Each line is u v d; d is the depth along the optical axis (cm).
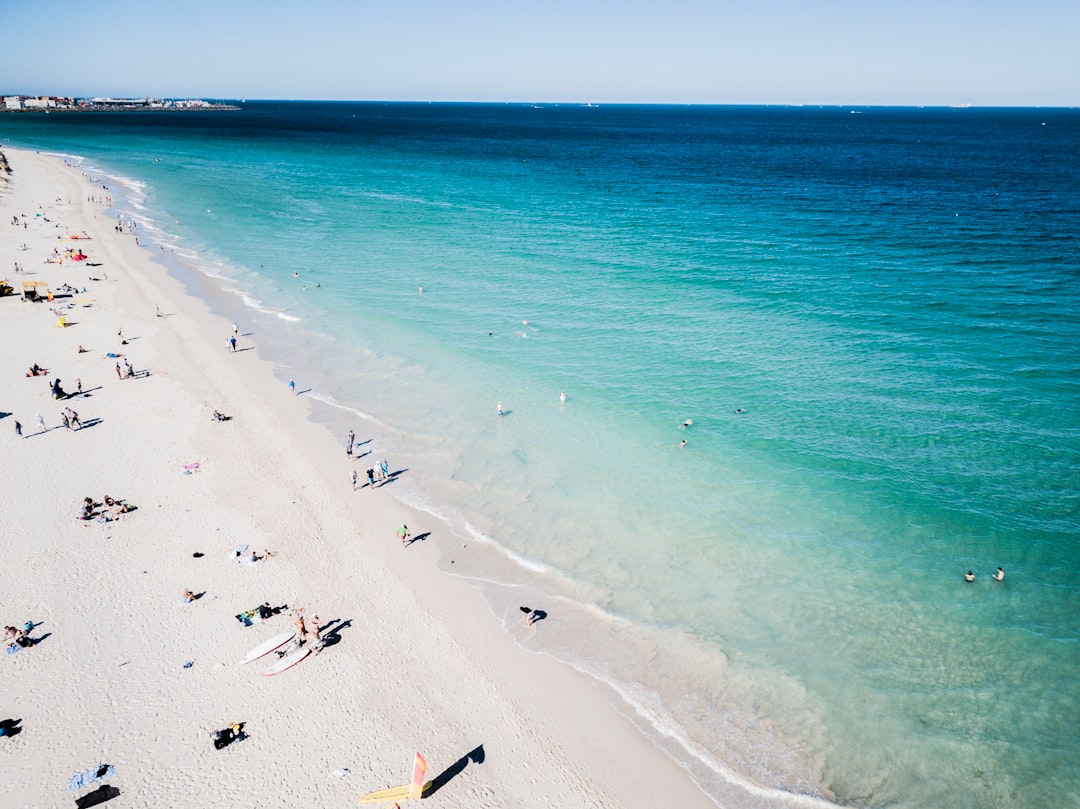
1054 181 11612
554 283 6059
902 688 2188
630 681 2230
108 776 1864
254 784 1864
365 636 2362
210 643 2305
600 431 3653
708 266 6475
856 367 4244
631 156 17200
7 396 3919
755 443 3494
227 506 3027
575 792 1888
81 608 2420
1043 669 2242
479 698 2153
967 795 1878
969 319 4888
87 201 9706
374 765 1930
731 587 2602
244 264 6700
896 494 3070
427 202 10194
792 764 1967
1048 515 2900
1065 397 3762
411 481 3259
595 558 2756
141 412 3816
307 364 4484
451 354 4600
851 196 10356
